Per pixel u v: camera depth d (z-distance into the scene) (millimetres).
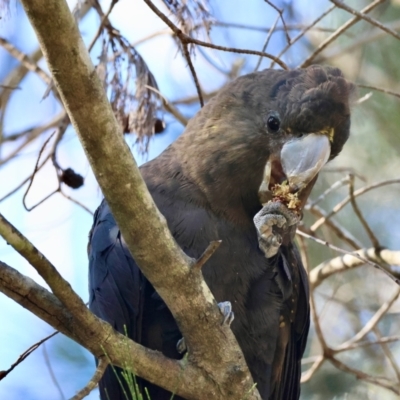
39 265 4551
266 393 6715
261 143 6438
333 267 8320
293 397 7312
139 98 7695
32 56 9664
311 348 9820
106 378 6328
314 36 10047
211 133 6594
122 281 6270
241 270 6426
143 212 4883
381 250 8055
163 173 6664
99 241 6574
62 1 4211
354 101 6684
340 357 9750
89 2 7809
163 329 6211
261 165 6434
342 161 10227
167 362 5211
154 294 6195
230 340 5422
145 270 5102
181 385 5371
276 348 6801
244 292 6445
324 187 10078
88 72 4426
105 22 7547
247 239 6496
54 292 4684
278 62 6719
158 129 7938
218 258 6375
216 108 6684
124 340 4988
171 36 8641
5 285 4762
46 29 4258
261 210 6320
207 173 6496
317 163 6238
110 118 4590
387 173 10227
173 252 5047
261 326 6535
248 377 5531
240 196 6469
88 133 4594
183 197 6496
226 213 6473
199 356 5402
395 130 10094
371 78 10125
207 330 5312
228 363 5441
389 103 10078
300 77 6551
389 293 9945
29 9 4199
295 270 6750
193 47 7387
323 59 9688
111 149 4656
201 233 6375
